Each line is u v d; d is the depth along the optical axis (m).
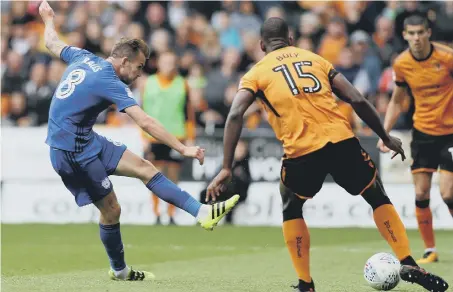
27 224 49.81
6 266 30.75
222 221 50.19
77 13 59.66
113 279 25.70
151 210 50.66
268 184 49.69
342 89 21.23
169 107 49.12
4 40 60.69
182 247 38.19
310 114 20.86
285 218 21.86
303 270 21.84
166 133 22.89
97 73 23.81
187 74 54.81
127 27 58.72
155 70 55.53
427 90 31.97
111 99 23.55
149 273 26.22
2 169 51.75
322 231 46.44
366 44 54.06
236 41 58.91
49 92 55.00
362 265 31.22
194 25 58.50
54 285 24.23
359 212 49.16
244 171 49.53
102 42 57.78
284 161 21.44
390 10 57.56
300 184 21.33
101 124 52.59
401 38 55.44
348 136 21.03
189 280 26.11
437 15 56.97
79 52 25.36
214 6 62.28
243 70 54.91
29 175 51.66
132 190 50.78
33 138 51.66
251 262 32.50
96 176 24.02
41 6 26.48
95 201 24.39
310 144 20.80
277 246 38.94
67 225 49.22
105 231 24.84
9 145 51.72
